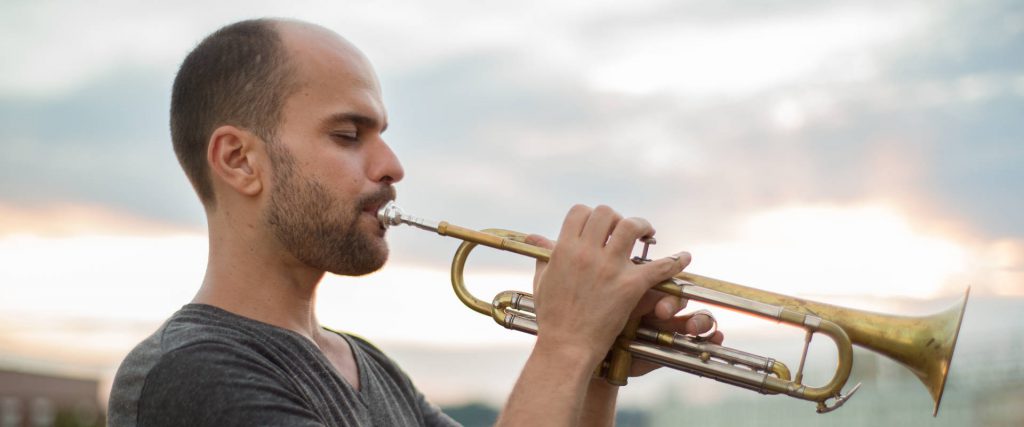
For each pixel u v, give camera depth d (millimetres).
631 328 1894
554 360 1696
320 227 1855
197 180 1962
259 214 1879
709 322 1898
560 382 1674
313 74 1885
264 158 1874
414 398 2188
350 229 1872
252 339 1765
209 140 1916
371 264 1909
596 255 1739
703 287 1857
